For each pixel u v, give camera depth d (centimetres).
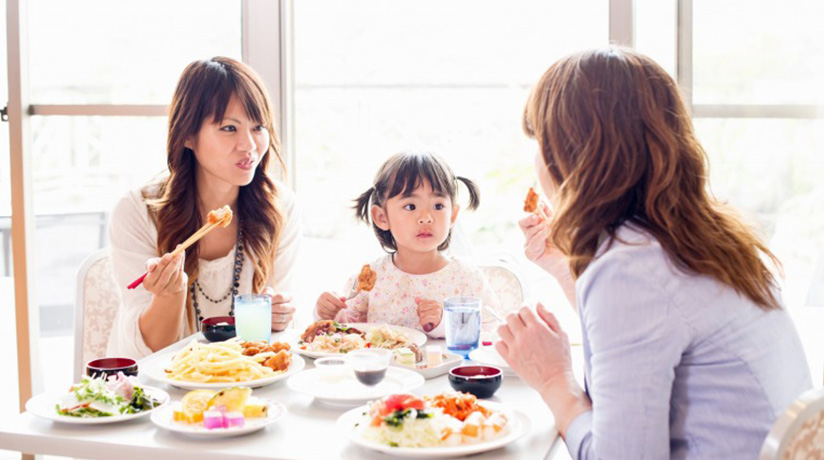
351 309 210
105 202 275
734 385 112
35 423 132
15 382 302
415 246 203
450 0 519
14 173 263
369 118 520
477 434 119
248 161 202
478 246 549
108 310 221
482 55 523
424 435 118
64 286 279
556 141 123
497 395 150
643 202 118
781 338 117
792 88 228
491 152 544
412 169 201
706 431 113
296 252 230
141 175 271
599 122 118
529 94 131
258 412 132
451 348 176
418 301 198
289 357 161
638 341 109
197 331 212
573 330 285
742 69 229
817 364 233
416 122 528
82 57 266
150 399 137
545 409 141
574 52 126
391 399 121
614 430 109
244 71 206
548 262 167
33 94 268
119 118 269
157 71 264
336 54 517
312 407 142
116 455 123
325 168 523
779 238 232
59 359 283
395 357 164
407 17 518
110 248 212
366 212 221
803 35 226
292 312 199
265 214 218
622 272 112
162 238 209
